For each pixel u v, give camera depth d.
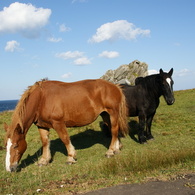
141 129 7.49
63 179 4.74
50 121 5.64
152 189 3.61
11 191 4.21
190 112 12.75
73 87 5.92
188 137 7.76
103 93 6.20
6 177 5.07
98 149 7.23
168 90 6.78
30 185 4.48
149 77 7.37
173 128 9.37
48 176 5.01
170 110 14.04
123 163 5.02
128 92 7.73
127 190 3.67
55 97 5.64
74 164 5.79
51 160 6.31
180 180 3.86
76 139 8.69
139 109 7.46
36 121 5.81
